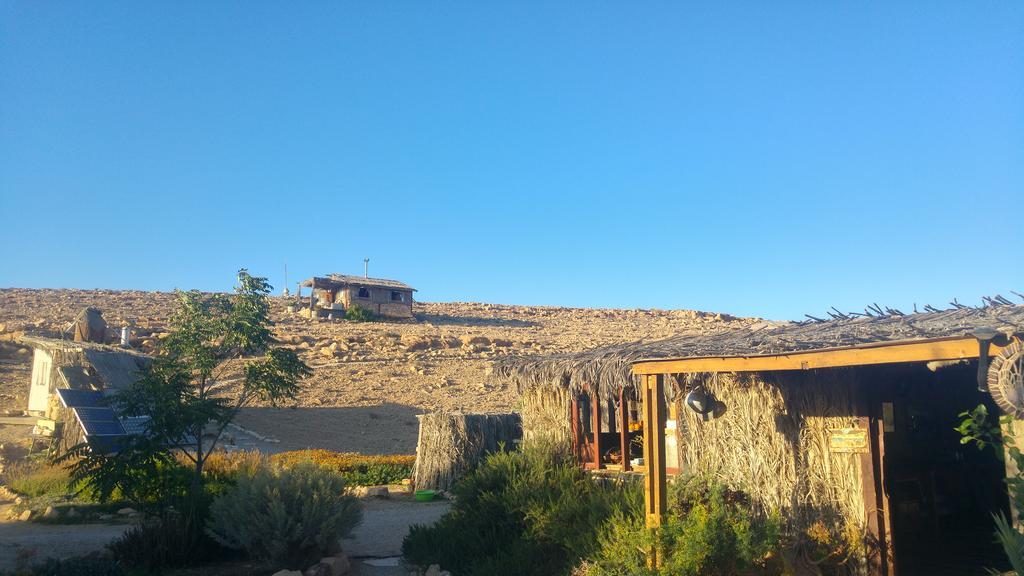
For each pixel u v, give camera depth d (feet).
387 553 40.57
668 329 204.85
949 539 35.91
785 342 24.94
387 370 127.75
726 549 27.32
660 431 29.19
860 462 29.60
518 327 195.93
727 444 32.68
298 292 192.24
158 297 186.29
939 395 37.76
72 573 32.30
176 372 43.60
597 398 43.11
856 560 29.04
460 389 120.67
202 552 36.76
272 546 33.96
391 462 73.46
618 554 29.32
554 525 33.99
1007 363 19.06
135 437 40.34
